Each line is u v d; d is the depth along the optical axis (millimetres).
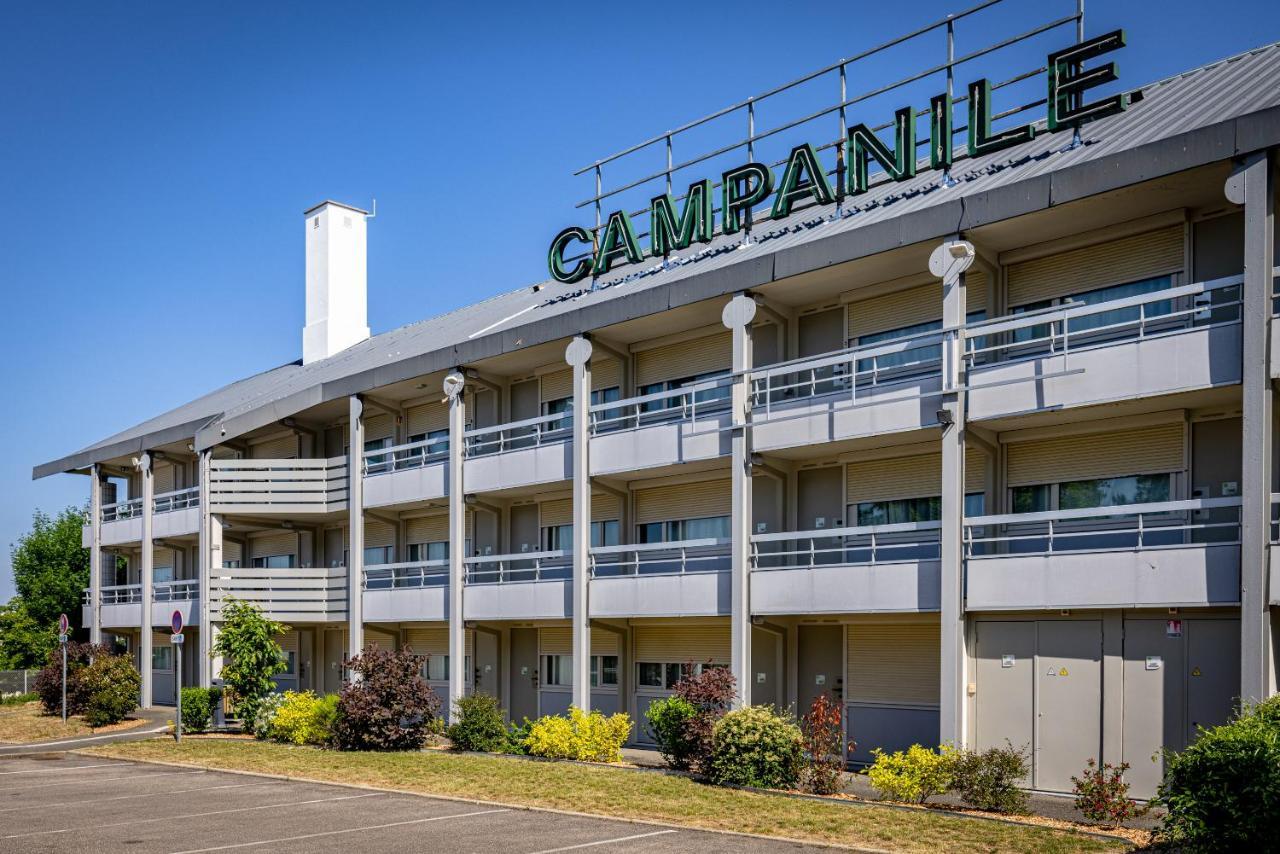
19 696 47938
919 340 20031
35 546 62969
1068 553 17578
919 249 20391
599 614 25422
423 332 38938
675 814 16344
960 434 19188
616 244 28906
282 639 39750
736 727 19016
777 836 14625
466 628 29797
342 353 44062
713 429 23531
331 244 45281
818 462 23703
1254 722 11945
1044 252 20188
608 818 16281
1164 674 17062
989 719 18797
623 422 27672
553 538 30078
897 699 22281
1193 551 16234
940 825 14945
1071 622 18062
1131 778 17219
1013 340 20656
